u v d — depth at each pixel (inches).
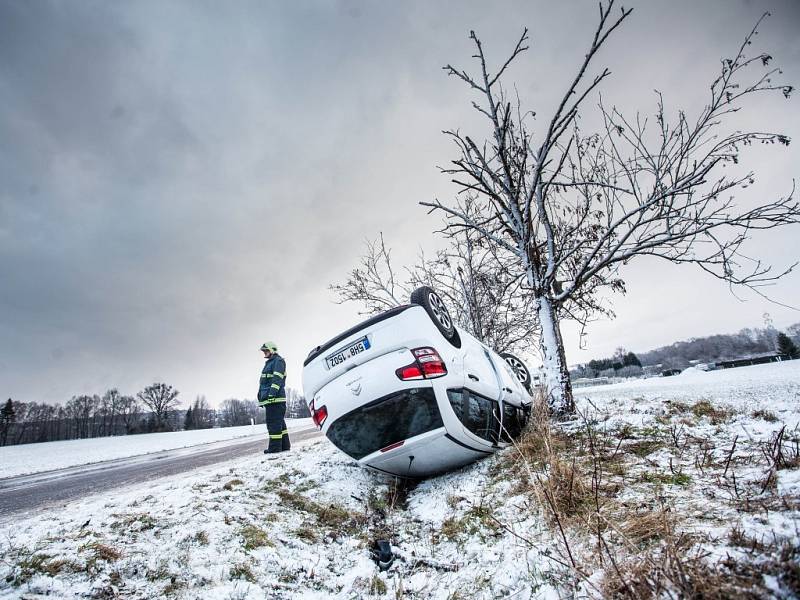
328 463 205.8
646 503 105.2
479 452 179.8
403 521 146.0
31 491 255.1
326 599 99.9
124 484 235.6
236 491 159.3
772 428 149.7
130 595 90.5
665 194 212.5
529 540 106.8
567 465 136.6
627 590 72.7
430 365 154.3
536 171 235.5
